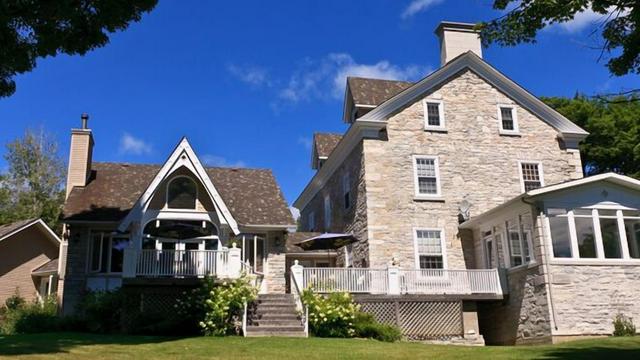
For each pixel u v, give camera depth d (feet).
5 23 47.01
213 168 93.76
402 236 78.43
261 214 81.10
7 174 160.97
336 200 96.43
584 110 123.75
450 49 91.61
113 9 50.75
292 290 68.74
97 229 75.72
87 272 73.82
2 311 99.60
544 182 85.10
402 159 81.46
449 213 80.79
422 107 84.23
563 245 66.64
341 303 63.87
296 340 51.93
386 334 61.62
